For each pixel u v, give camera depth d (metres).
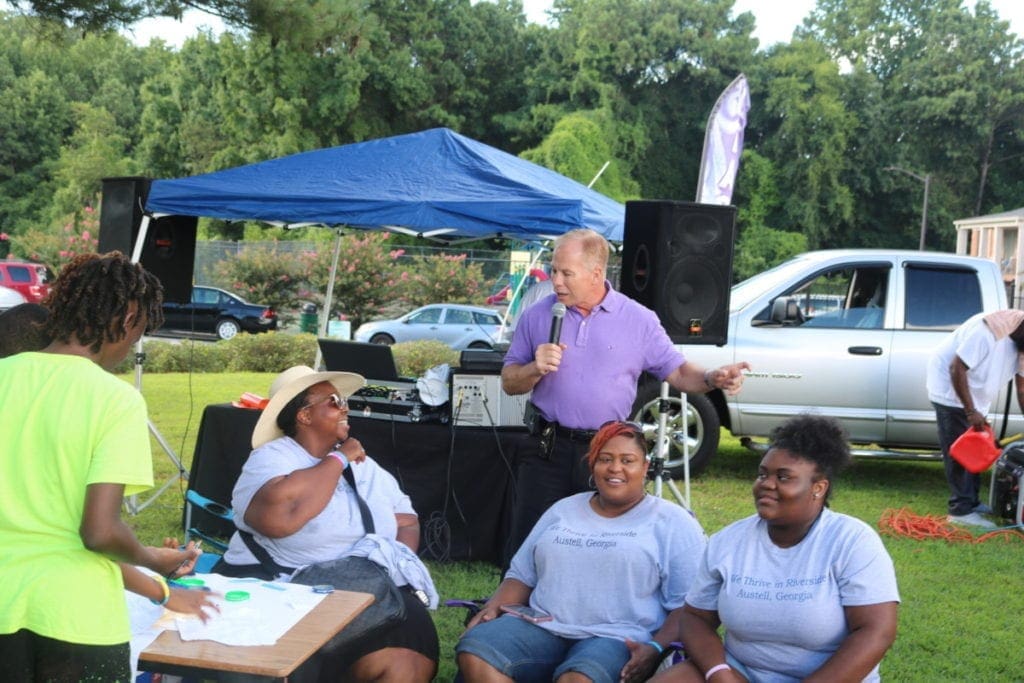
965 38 47.00
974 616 5.04
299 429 3.73
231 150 38.44
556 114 40.06
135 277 2.44
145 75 54.25
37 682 2.31
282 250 25.92
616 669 3.20
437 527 5.52
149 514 6.43
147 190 6.18
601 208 6.77
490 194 5.95
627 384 4.13
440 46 40.38
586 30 41.06
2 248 47.22
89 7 8.01
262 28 8.45
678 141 43.44
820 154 42.16
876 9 50.72
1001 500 6.73
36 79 48.72
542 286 6.03
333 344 5.86
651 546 3.43
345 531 3.65
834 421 2.99
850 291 8.15
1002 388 7.72
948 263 8.09
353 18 8.84
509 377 4.09
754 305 8.12
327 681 3.43
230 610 2.86
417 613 3.56
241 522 3.67
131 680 2.50
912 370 7.85
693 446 7.95
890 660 4.49
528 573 3.64
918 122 46.75
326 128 38.09
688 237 4.86
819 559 2.93
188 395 12.59
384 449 5.56
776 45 44.78
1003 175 48.78
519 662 3.30
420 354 16.17
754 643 2.99
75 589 2.29
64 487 2.29
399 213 5.76
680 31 42.75
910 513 7.00
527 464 4.23
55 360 2.36
